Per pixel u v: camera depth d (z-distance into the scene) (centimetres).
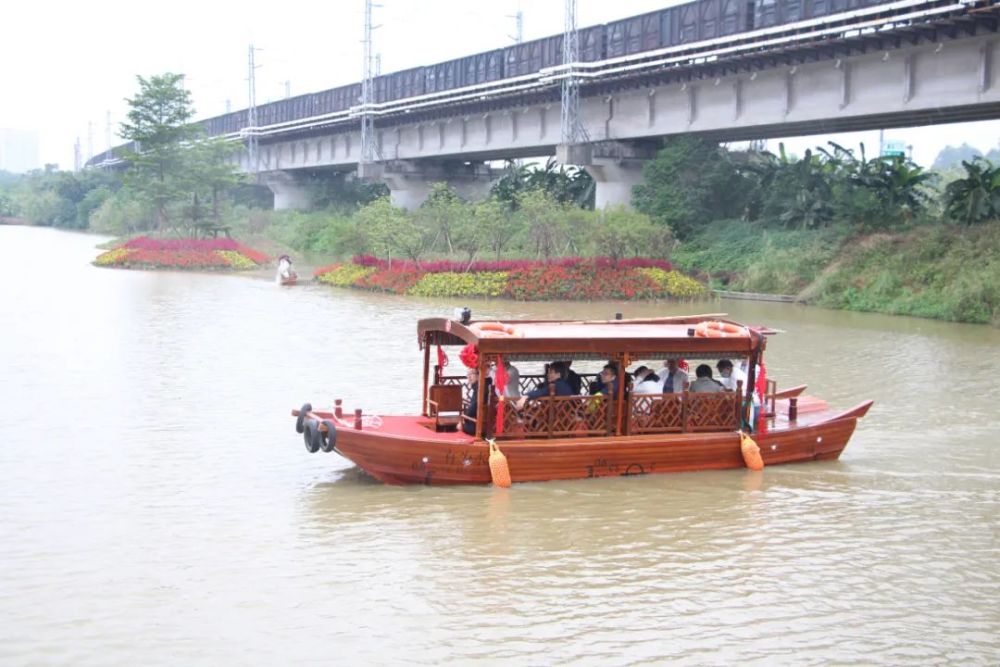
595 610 1005
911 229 4044
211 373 2156
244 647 914
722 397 1505
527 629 960
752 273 4212
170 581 1054
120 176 6556
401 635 943
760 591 1060
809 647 938
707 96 4506
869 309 3634
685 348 1464
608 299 3938
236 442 1598
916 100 3584
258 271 5197
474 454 1373
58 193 11350
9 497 1312
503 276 4006
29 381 2039
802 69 4038
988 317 3281
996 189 3866
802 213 4538
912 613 1015
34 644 911
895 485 1445
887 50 3628
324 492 1358
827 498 1379
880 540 1218
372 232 4453
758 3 4003
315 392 1972
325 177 9050
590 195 5809
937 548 1194
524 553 1150
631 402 1452
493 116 5875
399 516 1266
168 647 911
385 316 3231
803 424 1556
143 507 1283
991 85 3325
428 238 4881
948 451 1638
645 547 1178
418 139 6669
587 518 1273
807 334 2995
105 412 1783
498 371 1380
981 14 3127
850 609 1021
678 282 4072
